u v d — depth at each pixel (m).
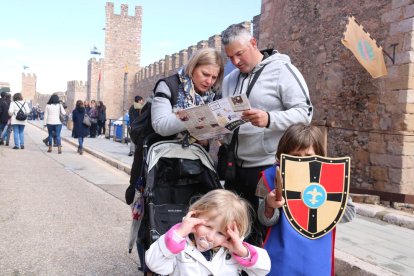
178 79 3.09
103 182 8.83
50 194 7.24
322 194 2.40
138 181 3.19
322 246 2.40
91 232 5.21
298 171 2.41
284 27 10.67
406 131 7.32
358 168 8.21
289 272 2.38
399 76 7.43
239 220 2.23
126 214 6.19
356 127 8.31
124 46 41.59
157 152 3.00
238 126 2.88
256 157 3.02
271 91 2.95
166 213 2.93
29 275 3.82
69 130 28.09
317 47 9.45
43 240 4.79
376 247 4.83
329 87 9.05
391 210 6.68
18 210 6.02
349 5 8.58
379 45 7.87
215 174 3.06
